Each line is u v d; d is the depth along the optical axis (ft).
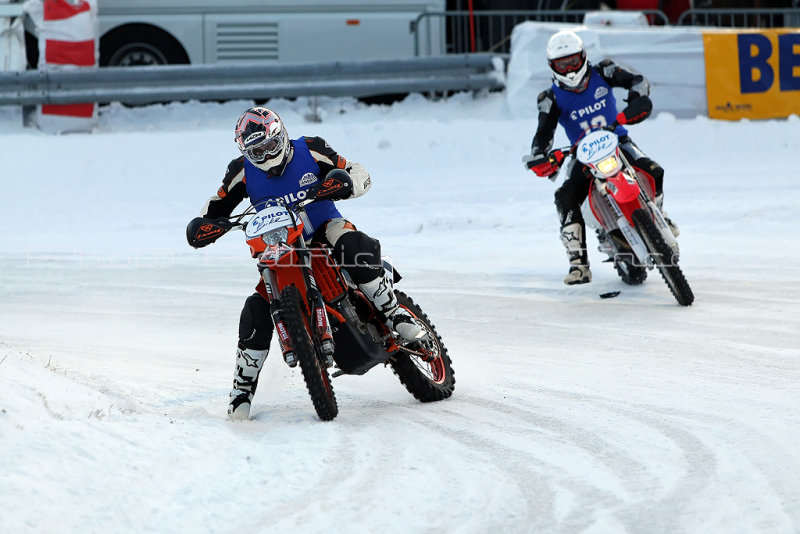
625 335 86.28
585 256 103.86
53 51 201.26
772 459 52.21
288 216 62.03
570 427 60.54
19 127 205.67
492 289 109.91
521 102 205.87
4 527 42.14
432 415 65.00
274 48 209.26
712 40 204.85
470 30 216.95
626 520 45.44
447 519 46.19
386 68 207.00
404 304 71.20
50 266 130.82
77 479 48.16
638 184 95.71
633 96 102.58
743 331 84.94
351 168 66.69
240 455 55.26
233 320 102.37
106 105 216.13
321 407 61.82
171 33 207.62
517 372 76.28
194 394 72.59
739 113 205.57
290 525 45.68
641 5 230.89
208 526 45.57
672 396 66.44
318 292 62.34
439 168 188.85
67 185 180.75
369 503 48.16
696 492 48.26
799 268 111.04
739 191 160.56
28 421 54.19
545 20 222.48
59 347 90.17
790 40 205.36
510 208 157.89
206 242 64.64
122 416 59.26
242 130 62.95
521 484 50.60
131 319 103.50
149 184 181.68
